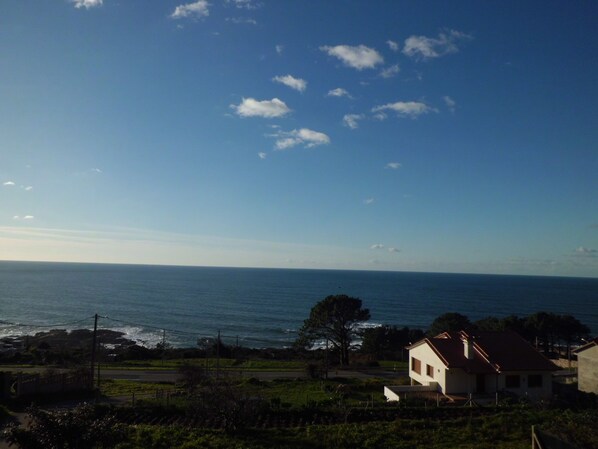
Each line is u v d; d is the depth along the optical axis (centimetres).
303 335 6244
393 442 2406
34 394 3700
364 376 5184
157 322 13500
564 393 3794
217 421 2817
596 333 11881
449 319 7381
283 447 2323
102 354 7212
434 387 3812
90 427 1742
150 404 3312
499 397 3525
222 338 11088
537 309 17888
